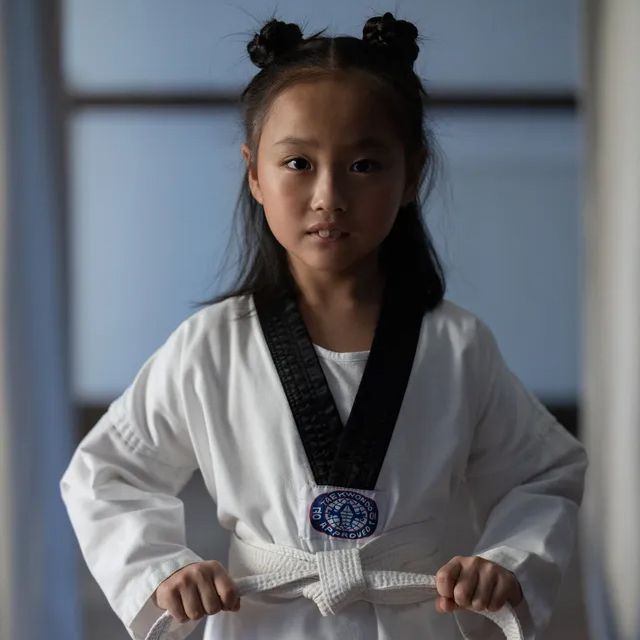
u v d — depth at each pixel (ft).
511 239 19.34
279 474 4.99
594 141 9.41
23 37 8.45
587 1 9.33
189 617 4.70
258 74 5.22
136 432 5.33
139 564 4.97
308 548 4.91
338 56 4.92
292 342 5.20
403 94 5.04
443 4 20.15
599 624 9.42
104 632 9.88
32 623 8.36
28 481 8.35
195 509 13.46
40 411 8.56
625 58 8.83
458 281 19.19
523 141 18.92
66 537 8.84
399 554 4.93
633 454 9.01
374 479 4.95
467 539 5.55
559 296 19.40
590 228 9.57
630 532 9.05
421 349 5.23
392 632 4.80
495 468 5.42
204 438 5.22
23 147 8.43
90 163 19.39
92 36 20.13
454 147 18.98
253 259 5.42
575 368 19.42
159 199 19.49
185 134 19.36
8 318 8.23
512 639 4.78
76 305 10.08
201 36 20.15
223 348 5.26
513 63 20.17
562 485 5.40
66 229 9.34
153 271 19.66
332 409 5.06
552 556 5.02
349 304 5.28
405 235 5.44
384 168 4.88
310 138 4.78
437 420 5.13
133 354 19.69
